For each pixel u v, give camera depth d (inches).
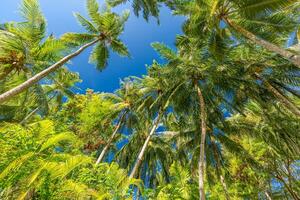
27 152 244.2
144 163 895.1
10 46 531.8
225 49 584.4
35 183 222.8
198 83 724.7
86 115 741.3
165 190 412.8
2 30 536.7
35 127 291.1
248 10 516.7
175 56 696.4
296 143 786.8
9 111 741.3
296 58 463.5
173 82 743.7
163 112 840.3
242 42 654.5
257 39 518.3
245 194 775.7
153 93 854.5
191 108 738.8
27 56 542.3
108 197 288.2
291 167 871.1
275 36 557.3
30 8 579.5
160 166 904.9
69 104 784.3
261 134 805.2
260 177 795.4
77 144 486.3
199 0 533.0
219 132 770.8
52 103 943.0
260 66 740.7
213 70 704.4
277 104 812.6
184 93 722.8
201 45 655.1
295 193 866.1
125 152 898.7
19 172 221.0
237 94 756.6
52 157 252.2
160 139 926.4
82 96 799.1
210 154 784.3
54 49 597.9
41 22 593.0
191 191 519.5
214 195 695.7
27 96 665.6
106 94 908.6
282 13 548.4
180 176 530.9
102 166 325.4
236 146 749.9
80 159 250.4
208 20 547.5
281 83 749.9
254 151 828.6
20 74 603.8
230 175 808.3
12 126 282.5
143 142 919.0
